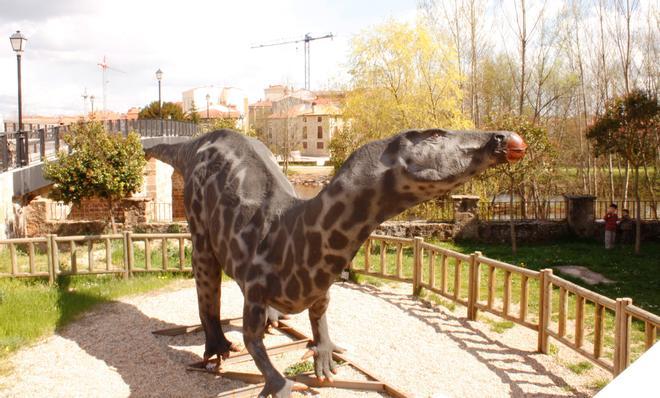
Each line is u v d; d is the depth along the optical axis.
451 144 3.84
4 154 12.80
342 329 7.56
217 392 5.67
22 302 8.09
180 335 7.29
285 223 4.95
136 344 6.93
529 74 24.06
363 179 4.14
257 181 5.56
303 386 5.68
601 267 12.00
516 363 6.52
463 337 7.39
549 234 15.13
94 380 5.91
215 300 6.25
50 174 13.17
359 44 17.81
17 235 13.12
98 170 13.02
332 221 4.35
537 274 6.92
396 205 4.11
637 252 13.38
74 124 13.91
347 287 9.88
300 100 63.25
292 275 4.79
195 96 79.25
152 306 8.49
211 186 5.83
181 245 10.14
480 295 9.65
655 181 23.55
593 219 15.19
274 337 7.15
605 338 7.48
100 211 16.94
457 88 18.06
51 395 5.57
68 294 8.73
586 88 26.16
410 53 17.50
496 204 21.03
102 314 8.09
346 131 17.98
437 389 5.78
